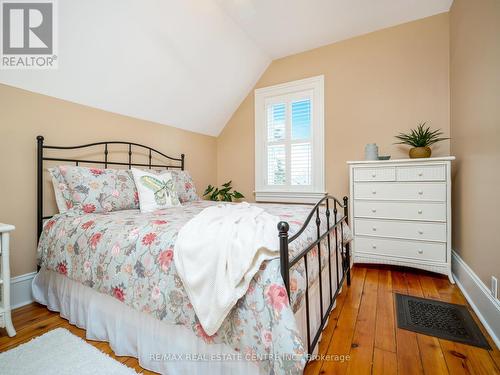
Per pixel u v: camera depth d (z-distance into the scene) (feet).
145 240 3.99
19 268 5.95
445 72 8.14
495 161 4.76
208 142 12.01
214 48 8.71
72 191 5.78
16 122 5.87
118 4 5.99
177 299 3.48
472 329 4.90
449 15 8.04
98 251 4.41
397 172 7.66
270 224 3.80
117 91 7.58
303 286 3.49
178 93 9.16
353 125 9.50
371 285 7.00
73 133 6.94
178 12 7.00
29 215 6.10
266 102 11.26
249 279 2.93
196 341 3.57
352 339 4.65
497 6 4.59
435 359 4.11
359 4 7.71
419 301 6.03
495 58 4.71
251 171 11.73
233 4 7.53
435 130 8.27
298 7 7.75
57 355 4.20
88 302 4.79
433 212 7.24
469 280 6.02
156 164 9.48
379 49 9.05
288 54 10.59
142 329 4.04
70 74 6.40
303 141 10.49
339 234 6.46
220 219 4.10
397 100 8.81
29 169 6.09
